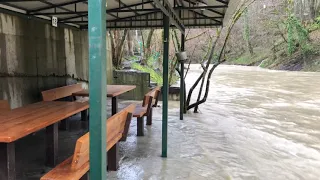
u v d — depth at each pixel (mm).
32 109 3525
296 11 29312
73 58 6973
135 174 3285
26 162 3533
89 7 1417
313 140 4879
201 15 5930
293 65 27797
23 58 5055
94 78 1441
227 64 38188
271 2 31578
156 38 16000
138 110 4855
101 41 1426
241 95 10484
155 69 14078
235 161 3797
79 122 5691
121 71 8680
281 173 3455
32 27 5309
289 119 6484
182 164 3621
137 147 4246
